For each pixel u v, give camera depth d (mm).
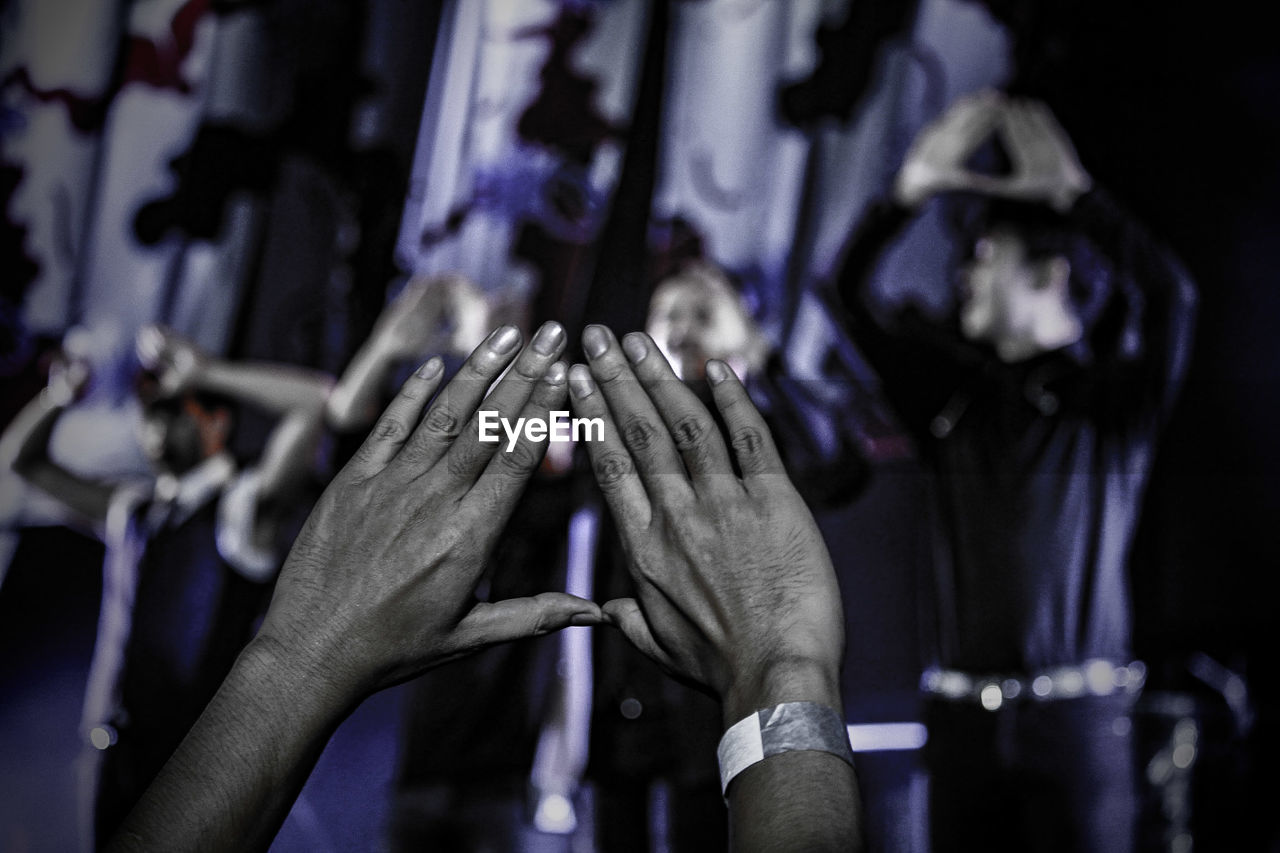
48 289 2209
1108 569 2068
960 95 2156
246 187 2217
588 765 2086
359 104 2217
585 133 2184
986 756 2037
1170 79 2117
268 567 2146
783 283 2146
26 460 2166
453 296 2162
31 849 2049
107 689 2113
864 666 2061
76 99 2248
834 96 2170
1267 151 2082
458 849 2059
